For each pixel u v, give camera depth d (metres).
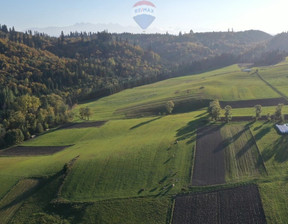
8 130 92.88
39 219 47.22
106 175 57.22
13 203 52.50
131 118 109.56
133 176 55.75
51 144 86.19
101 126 99.75
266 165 53.72
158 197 48.12
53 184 56.66
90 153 69.62
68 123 112.12
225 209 43.00
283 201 42.50
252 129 73.25
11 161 72.75
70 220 46.47
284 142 62.09
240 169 53.88
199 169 55.66
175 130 81.12
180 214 43.38
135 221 43.47
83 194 52.12
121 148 70.06
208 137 71.56
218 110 83.31
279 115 77.94
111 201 48.75
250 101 107.38
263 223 38.97
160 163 59.56
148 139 75.25
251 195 45.22
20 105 117.06
